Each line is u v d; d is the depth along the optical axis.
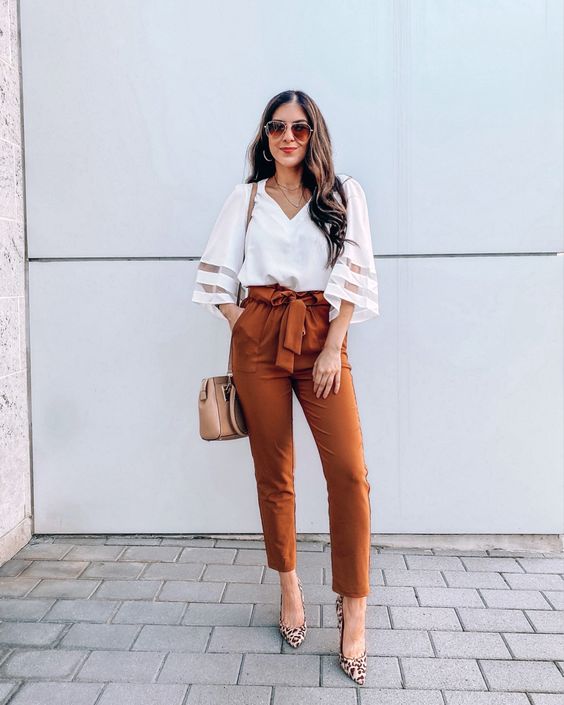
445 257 2.98
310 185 2.26
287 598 2.31
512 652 2.26
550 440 3.03
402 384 3.03
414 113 2.92
